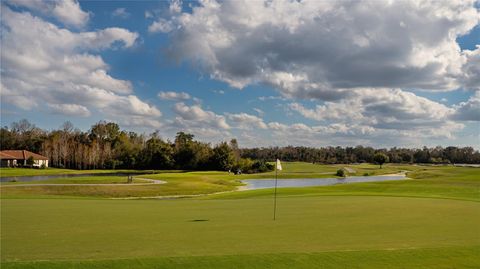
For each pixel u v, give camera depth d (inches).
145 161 5260.8
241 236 517.3
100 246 446.3
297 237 509.7
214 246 445.7
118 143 6033.5
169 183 2338.8
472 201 1054.4
